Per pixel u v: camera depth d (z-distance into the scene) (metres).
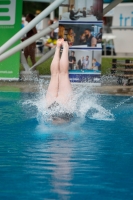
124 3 48.12
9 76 29.52
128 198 9.85
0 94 23.59
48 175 11.23
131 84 28.27
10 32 29.19
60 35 27.20
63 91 16.86
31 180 10.87
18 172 11.43
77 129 15.93
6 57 27.00
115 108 20.00
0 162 12.18
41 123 16.67
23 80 29.66
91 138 14.79
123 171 11.60
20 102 21.03
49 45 52.03
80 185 10.58
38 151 13.23
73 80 27.39
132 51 49.66
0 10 29.22
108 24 62.12
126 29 49.16
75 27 27.11
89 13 27.05
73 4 27.06
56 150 13.36
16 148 13.52
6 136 14.85
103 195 10.01
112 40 55.50
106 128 16.20
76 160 12.45
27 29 25.86
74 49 27.23
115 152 13.29
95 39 27.17
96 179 11.02
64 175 11.25
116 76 29.16
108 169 11.77
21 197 9.85
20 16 29.19
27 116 17.83
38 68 36.75
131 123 17.06
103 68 37.16
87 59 27.30
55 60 16.73
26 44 27.05
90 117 17.83
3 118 17.47
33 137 14.77
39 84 27.77
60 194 10.04
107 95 23.62
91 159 12.58
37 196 9.91
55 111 16.88
